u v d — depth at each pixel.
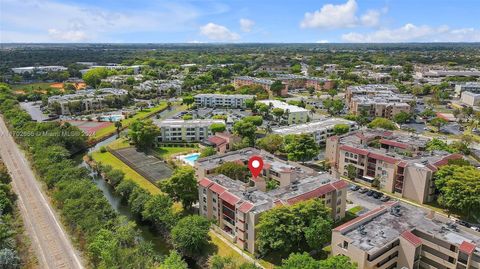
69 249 108.12
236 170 135.88
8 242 102.56
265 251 103.31
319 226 99.12
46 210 131.88
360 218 99.81
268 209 106.56
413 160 147.25
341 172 169.50
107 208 118.12
